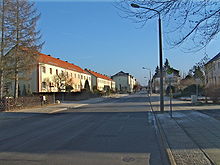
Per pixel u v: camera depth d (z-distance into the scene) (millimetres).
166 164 5391
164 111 17766
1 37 23578
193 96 23891
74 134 9297
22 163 5535
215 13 4023
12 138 8703
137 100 38656
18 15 24219
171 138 7973
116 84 135625
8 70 24078
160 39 16547
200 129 9648
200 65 29750
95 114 17531
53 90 44906
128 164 5395
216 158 5539
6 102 20531
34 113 18734
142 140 7992
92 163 5469
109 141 7867
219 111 16547
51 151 6617
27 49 24891
